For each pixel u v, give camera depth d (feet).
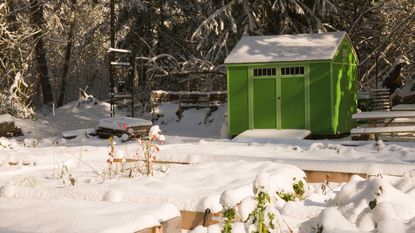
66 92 143.84
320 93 57.82
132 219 13.97
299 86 58.70
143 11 112.27
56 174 25.91
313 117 58.18
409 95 76.48
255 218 14.17
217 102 84.89
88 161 30.81
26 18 99.14
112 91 86.48
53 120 84.28
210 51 90.99
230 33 90.17
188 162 29.12
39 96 118.93
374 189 15.06
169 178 22.62
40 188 19.67
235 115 61.46
